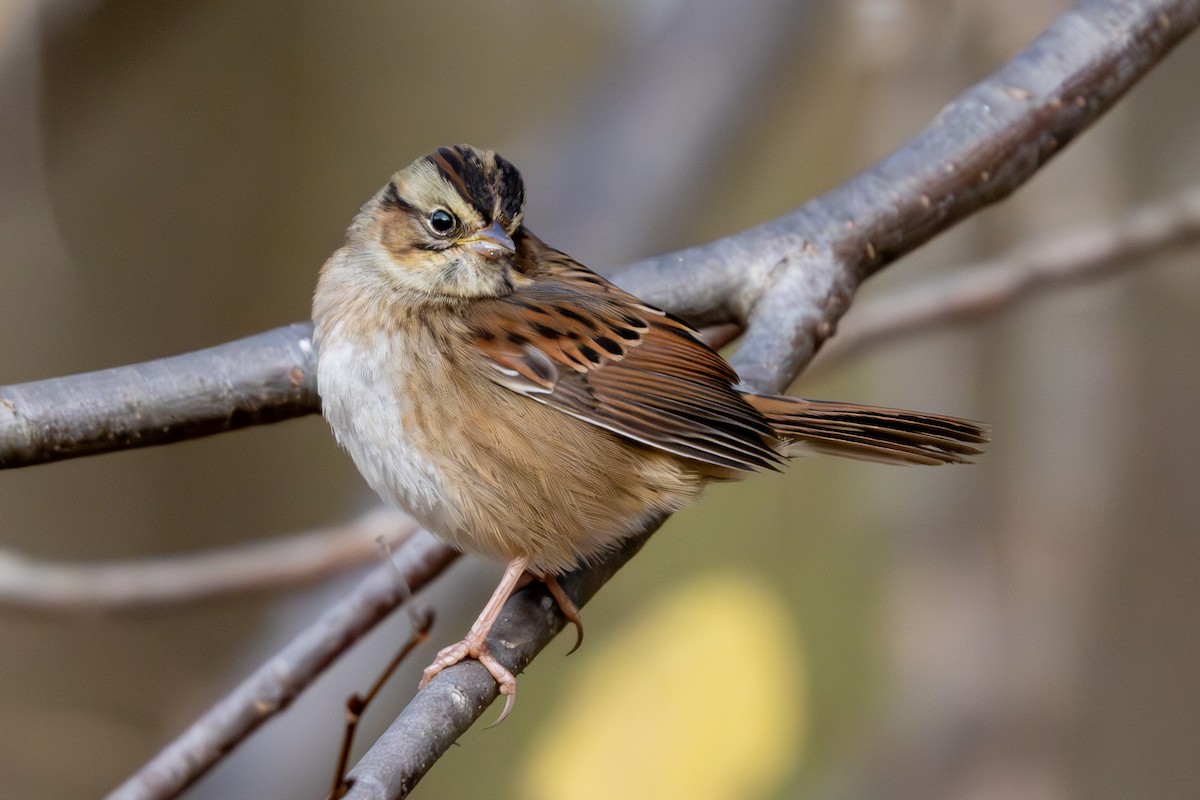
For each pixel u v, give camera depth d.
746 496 14.05
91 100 13.77
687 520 14.01
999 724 11.50
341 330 7.64
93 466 16.69
